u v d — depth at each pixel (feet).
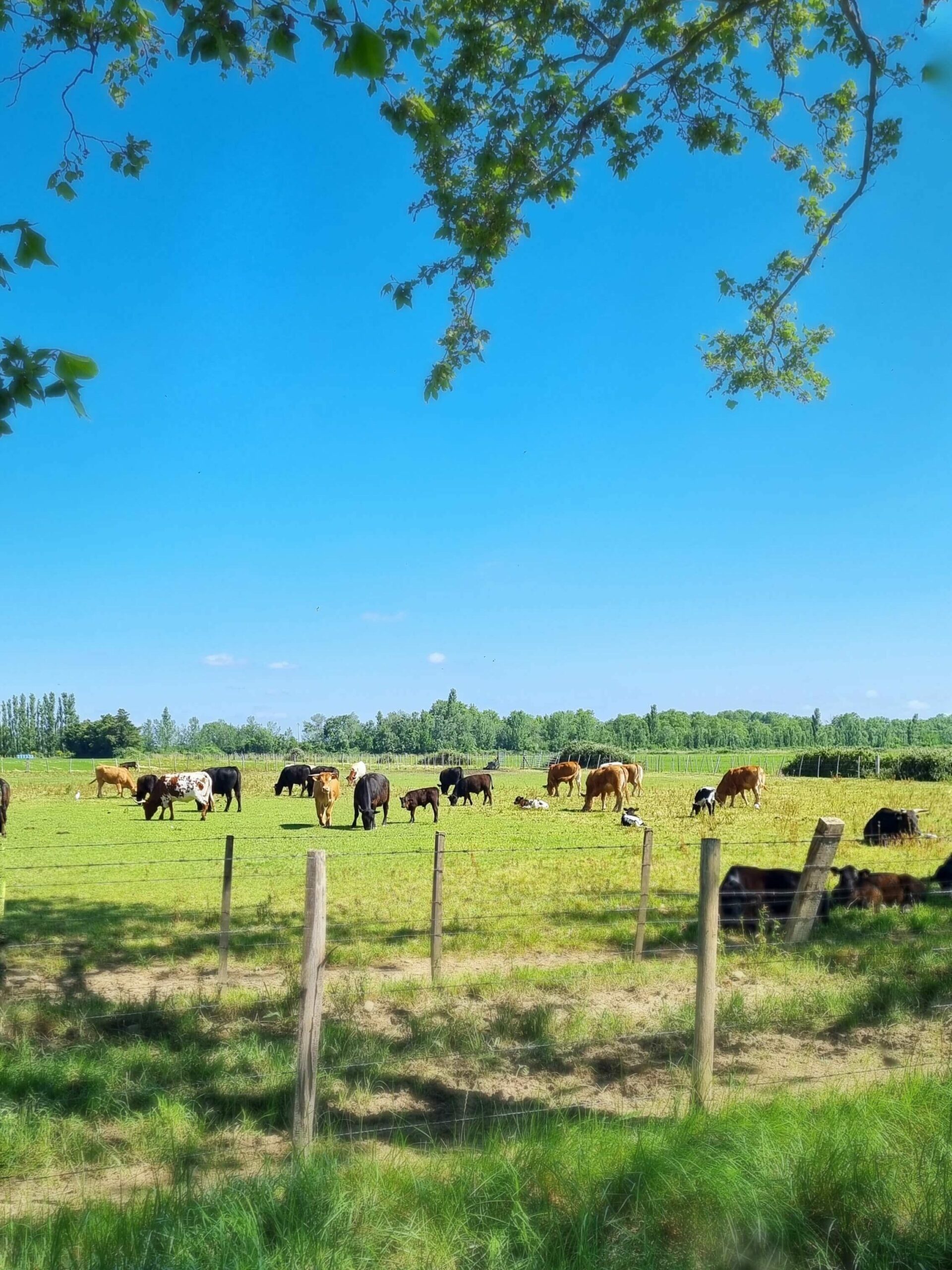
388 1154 18.39
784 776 197.77
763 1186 14.85
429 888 53.78
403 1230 14.02
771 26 37.76
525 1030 27.09
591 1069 24.58
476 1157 16.99
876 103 35.45
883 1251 13.73
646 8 33.47
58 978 35.01
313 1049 17.93
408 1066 24.53
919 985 30.73
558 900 49.37
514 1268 13.29
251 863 64.75
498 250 36.70
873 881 45.88
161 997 31.91
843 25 34.86
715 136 37.50
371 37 16.07
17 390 15.16
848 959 35.83
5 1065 23.40
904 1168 15.71
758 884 42.50
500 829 89.97
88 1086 22.67
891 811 76.79
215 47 22.94
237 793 116.57
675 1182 14.97
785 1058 25.09
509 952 38.81
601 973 33.96
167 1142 19.83
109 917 45.55
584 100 34.99
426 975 34.99
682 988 32.60
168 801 102.73
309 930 17.95
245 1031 27.66
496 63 34.76
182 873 60.70
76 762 315.17
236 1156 19.31
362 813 91.15
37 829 91.81
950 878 51.19
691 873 58.54
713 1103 19.67
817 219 42.16
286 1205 14.62
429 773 245.86
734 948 38.17
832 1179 15.15
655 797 138.92
